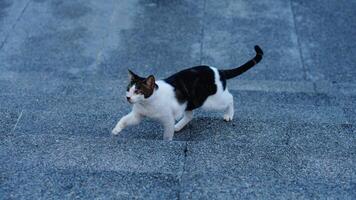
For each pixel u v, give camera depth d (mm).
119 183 3752
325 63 8836
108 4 10305
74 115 5871
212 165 3977
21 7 10203
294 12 10047
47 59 8953
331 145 4570
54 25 9742
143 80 4734
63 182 3760
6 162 4020
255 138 5191
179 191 3678
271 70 8680
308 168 3930
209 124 5629
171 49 9172
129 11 10117
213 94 5340
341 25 9680
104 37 9469
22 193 3645
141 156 4090
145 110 4988
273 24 9734
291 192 3648
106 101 6730
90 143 4277
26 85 7988
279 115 6438
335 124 5129
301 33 9508
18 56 9016
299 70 8688
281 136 5184
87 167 3945
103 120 5816
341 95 7719
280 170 3902
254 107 6852
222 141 5172
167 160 4039
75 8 10188
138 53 9102
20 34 9531
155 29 9648
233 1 10367
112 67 8805
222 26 9703
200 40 9367
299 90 7977
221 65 8797
